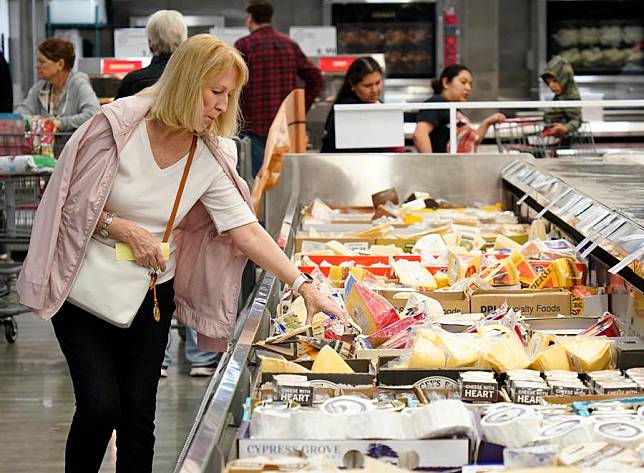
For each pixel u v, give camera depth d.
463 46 11.11
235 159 3.21
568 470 1.73
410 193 5.89
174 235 3.26
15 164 6.56
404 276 3.79
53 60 7.78
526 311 3.39
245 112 7.98
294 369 2.53
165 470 4.35
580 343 2.71
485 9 11.05
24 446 4.72
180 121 2.93
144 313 3.20
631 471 1.72
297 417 2.06
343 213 5.61
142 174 3.04
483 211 5.44
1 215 7.32
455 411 2.01
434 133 7.34
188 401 5.40
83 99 7.82
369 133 6.39
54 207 2.98
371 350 2.77
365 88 6.94
